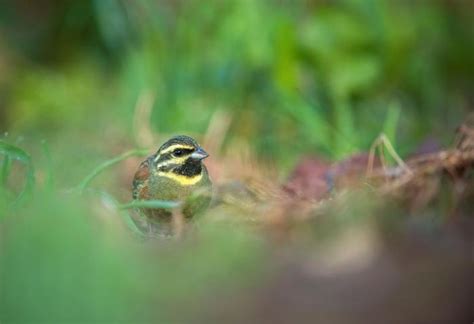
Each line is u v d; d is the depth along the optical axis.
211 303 8.18
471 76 17.52
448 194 11.23
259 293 8.36
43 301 7.72
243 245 9.20
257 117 15.50
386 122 14.73
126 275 8.06
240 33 15.96
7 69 18.25
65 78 17.89
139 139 15.22
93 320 7.69
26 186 10.35
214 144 15.12
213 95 16.05
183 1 16.98
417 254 9.22
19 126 16.75
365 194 10.95
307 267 8.84
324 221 10.36
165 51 16.61
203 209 10.86
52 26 18.97
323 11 16.12
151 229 10.74
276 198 11.52
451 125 15.73
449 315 8.48
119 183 13.83
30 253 8.19
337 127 15.19
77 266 8.02
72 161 14.22
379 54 16.05
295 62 15.57
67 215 9.18
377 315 8.27
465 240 9.65
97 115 16.61
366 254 9.20
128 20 17.25
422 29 17.02
